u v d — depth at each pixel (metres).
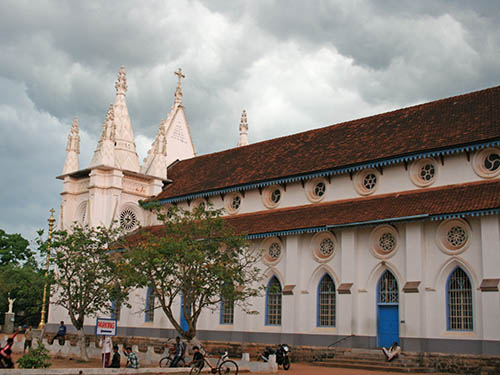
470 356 31.70
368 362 33.62
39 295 70.19
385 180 39.34
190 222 35.47
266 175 45.66
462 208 32.62
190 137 64.88
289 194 44.22
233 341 42.19
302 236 40.59
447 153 36.16
